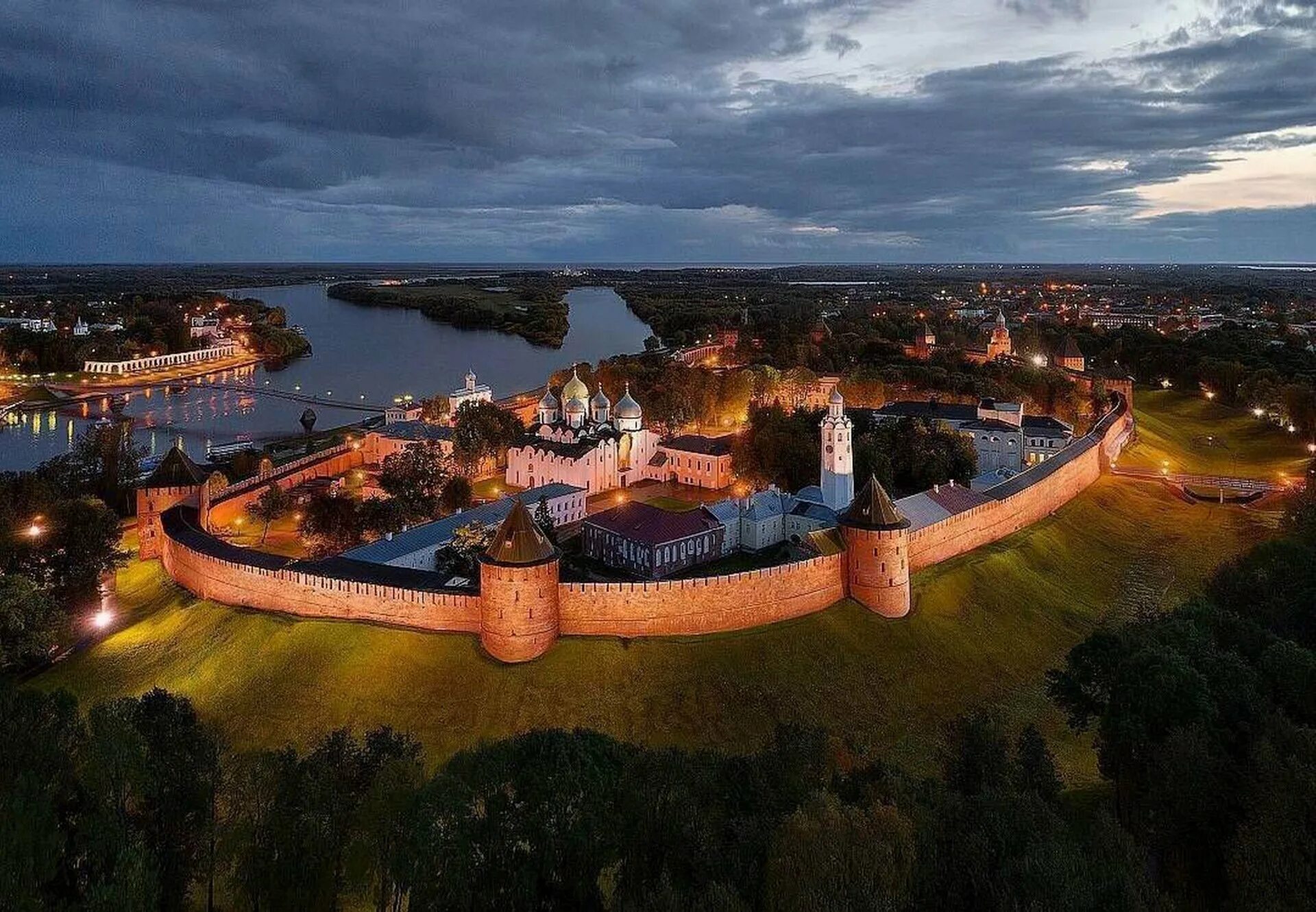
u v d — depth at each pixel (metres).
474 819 43.53
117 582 111.25
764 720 80.12
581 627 88.44
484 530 110.81
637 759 49.44
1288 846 41.09
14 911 36.19
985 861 40.53
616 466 159.12
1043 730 81.06
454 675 82.69
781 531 124.44
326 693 81.00
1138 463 171.12
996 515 122.12
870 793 45.84
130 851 38.72
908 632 94.56
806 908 35.72
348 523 117.94
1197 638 63.31
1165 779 49.88
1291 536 101.44
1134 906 37.25
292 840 43.25
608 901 44.31
